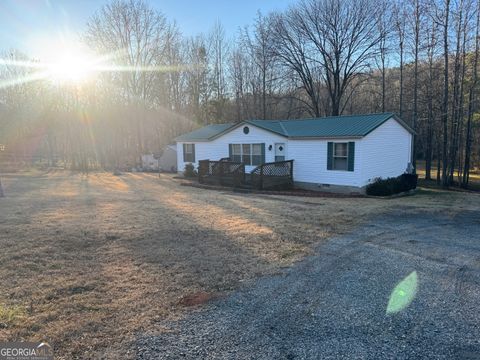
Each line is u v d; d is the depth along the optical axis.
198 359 2.79
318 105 31.05
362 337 3.14
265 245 6.08
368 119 15.32
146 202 11.27
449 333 3.21
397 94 30.20
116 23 30.38
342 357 2.83
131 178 21.36
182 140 21.23
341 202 11.66
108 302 3.81
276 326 3.33
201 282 4.43
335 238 6.59
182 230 7.12
